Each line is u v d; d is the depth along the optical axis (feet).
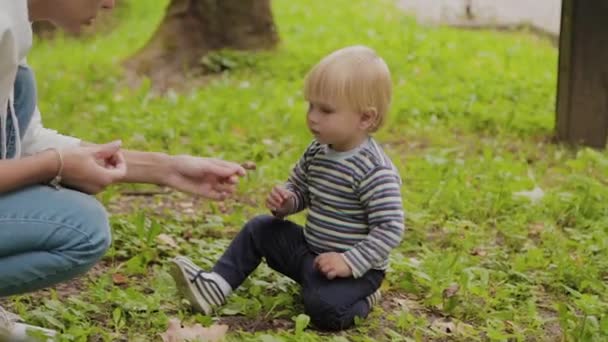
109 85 32.04
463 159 23.58
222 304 14.34
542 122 27.25
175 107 28.63
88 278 15.65
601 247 17.60
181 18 35.01
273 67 34.53
